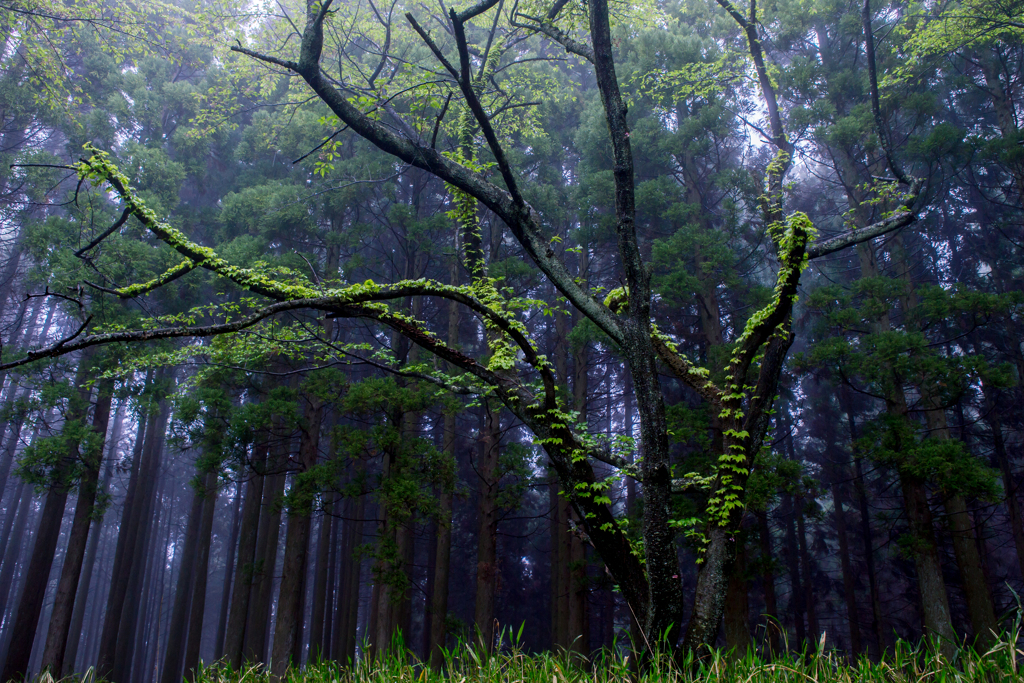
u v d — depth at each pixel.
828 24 15.12
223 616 22.33
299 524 12.68
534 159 15.45
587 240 13.71
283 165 17.45
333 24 9.53
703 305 12.80
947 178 13.82
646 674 3.28
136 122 16.06
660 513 5.10
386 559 10.86
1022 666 2.58
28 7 10.89
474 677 2.99
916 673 2.73
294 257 12.97
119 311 12.66
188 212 15.67
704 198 14.63
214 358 10.03
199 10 10.55
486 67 8.75
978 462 9.98
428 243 14.27
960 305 10.70
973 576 10.69
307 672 3.65
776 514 17.56
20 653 12.28
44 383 12.81
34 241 12.59
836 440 18.06
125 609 20.11
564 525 14.85
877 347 10.91
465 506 21.06
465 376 8.04
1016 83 14.63
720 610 4.92
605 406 18.97
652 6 10.48
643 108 15.66
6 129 15.30
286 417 12.09
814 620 16.81
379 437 11.49
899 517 13.12
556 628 15.52
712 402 6.18
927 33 10.87
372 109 6.46
